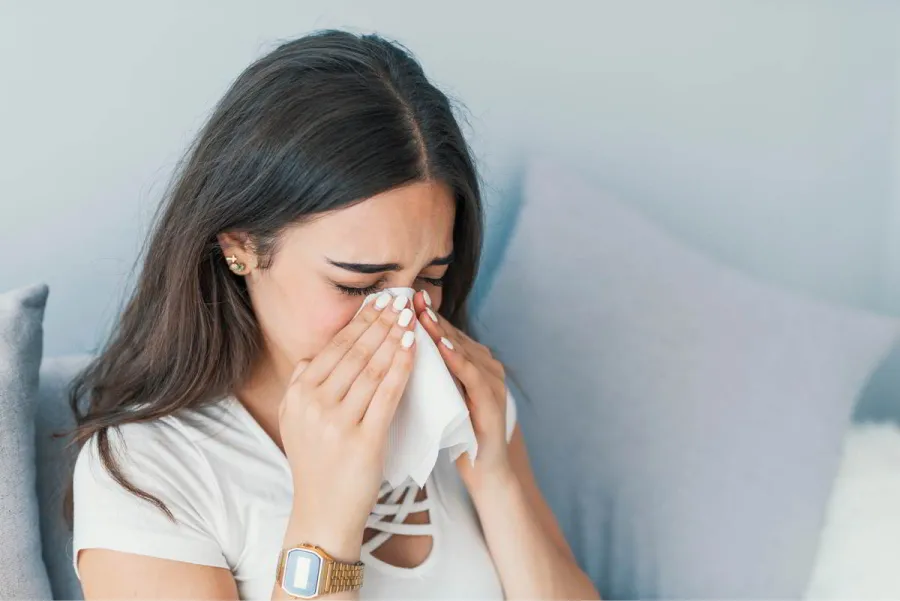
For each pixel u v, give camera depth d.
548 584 1.07
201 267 0.97
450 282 1.11
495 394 1.06
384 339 0.90
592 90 1.55
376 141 0.84
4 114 1.25
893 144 1.66
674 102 1.58
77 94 1.28
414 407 0.92
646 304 1.39
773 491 1.30
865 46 1.62
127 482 0.93
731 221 1.64
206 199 0.92
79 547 0.93
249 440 1.01
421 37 1.45
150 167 1.32
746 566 1.29
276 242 0.89
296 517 0.91
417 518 1.05
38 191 1.29
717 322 1.37
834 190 1.66
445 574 1.03
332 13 1.39
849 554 1.26
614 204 1.46
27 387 1.07
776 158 1.63
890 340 1.33
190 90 1.32
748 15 1.58
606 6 1.52
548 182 1.47
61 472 1.14
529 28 1.50
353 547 0.90
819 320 1.34
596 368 1.38
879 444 1.37
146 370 1.01
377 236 0.85
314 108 0.85
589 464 1.37
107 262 1.33
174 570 0.91
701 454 1.33
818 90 1.62
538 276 1.43
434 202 0.88
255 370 1.04
